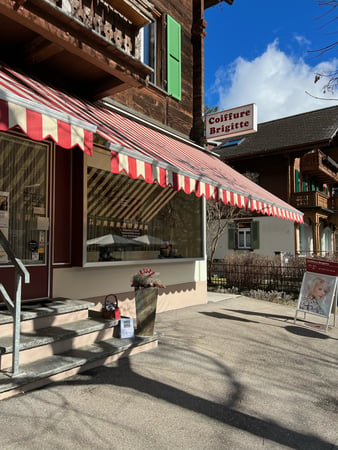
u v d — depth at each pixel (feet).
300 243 80.07
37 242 19.51
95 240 22.70
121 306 24.47
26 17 15.23
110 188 24.02
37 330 15.98
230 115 33.58
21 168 19.16
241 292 41.63
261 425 11.37
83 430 10.52
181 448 9.88
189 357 17.40
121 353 16.62
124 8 19.57
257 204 26.03
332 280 24.44
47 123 12.10
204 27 36.09
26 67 18.90
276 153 79.36
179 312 28.60
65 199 21.15
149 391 13.35
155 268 27.96
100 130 15.60
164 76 31.42
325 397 13.73
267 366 16.81
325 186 106.63
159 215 28.71
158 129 29.40
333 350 19.75
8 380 12.25
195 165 23.32
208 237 65.41
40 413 11.32
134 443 10.02
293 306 33.58
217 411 12.13
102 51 18.66
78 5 17.34
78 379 14.05
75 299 20.33
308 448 10.21
